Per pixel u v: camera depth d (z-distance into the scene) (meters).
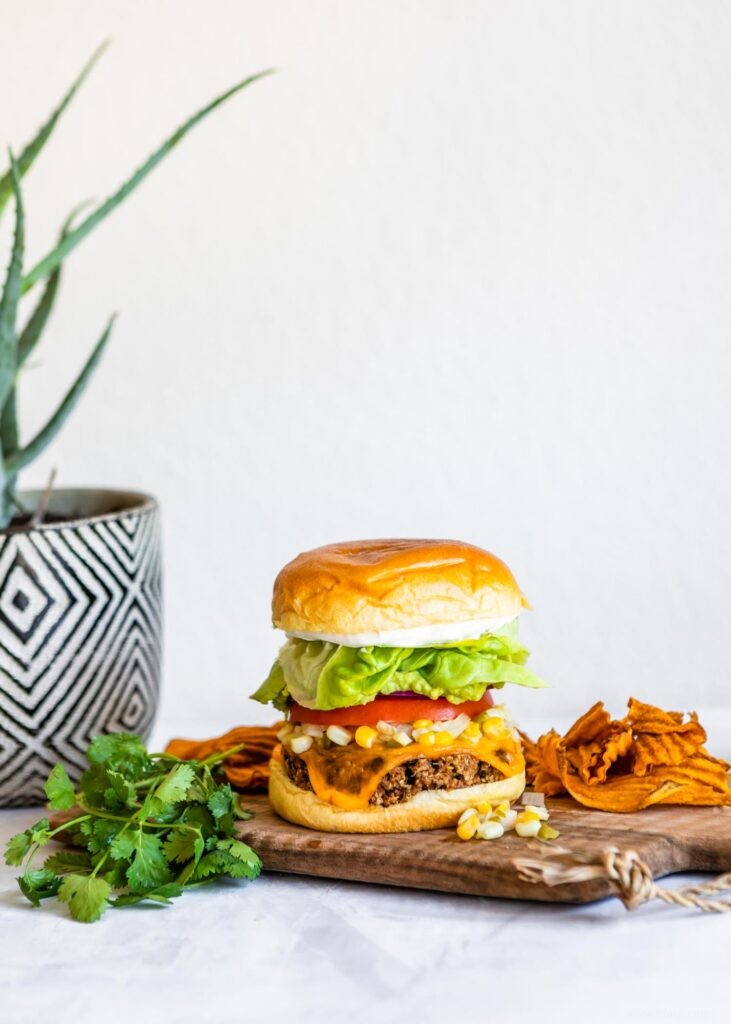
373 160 2.80
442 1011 1.24
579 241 2.76
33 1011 1.28
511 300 2.79
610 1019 1.21
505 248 2.78
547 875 1.42
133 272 2.91
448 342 2.82
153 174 2.87
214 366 2.90
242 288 2.87
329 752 1.66
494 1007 1.24
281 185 2.83
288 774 1.72
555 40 2.72
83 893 1.51
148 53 2.85
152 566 2.01
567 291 2.77
